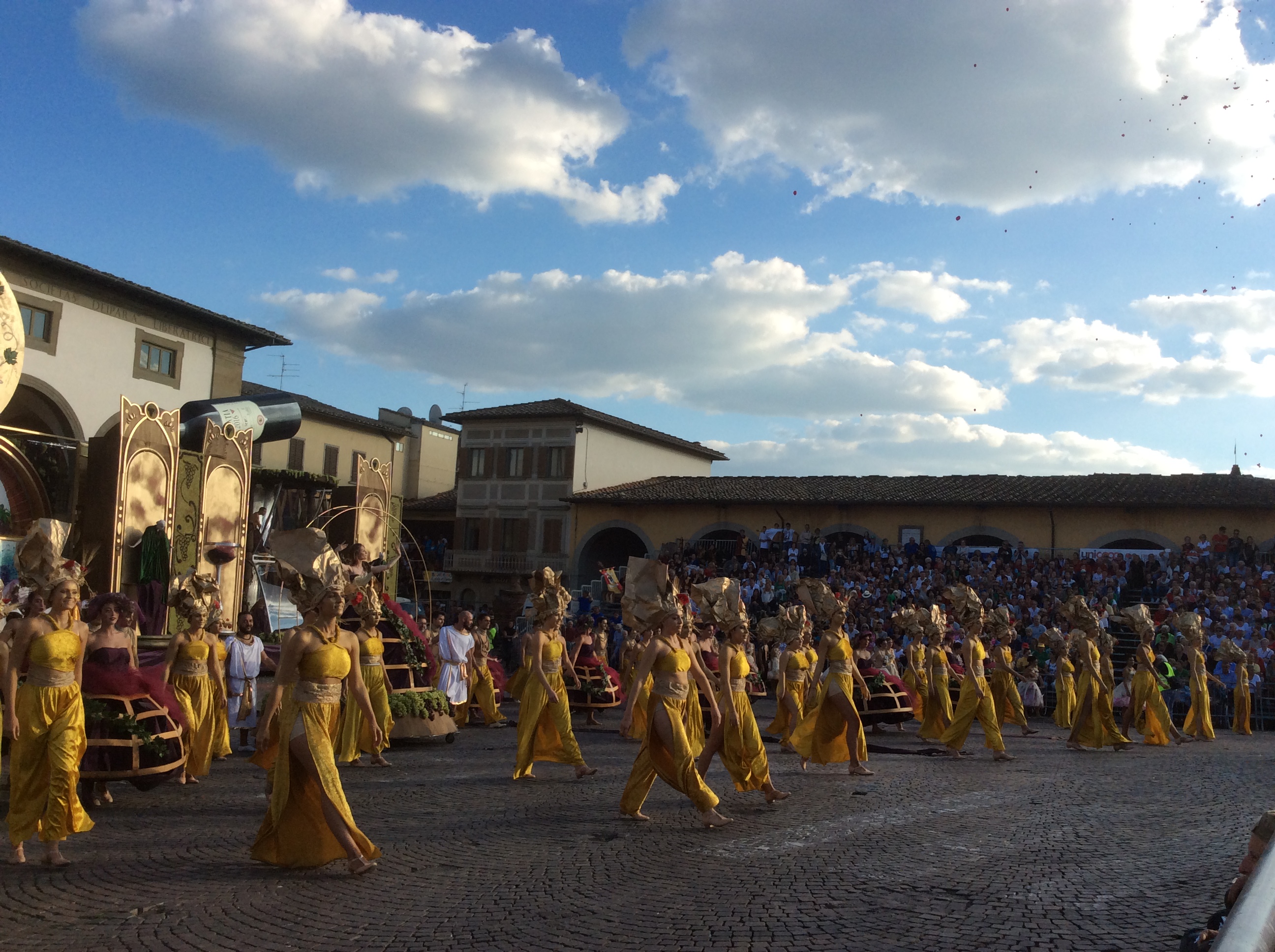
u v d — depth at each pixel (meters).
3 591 11.90
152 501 20.67
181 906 6.38
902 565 37.00
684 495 44.81
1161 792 11.45
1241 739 19.80
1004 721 18.33
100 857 7.63
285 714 7.32
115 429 20.11
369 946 5.66
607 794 10.65
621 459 52.00
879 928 5.99
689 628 9.58
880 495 41.66
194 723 11.23
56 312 28.33
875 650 20.91
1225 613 28.78
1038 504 38.78
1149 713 17.69
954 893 6.77
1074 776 12.76
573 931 5.93
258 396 27.78
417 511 52.28
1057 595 32.12
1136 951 5.62
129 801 10.02
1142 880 7.20
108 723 9.60
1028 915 6.29
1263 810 10.26
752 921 6.12
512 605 42.72
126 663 10.11
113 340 30.06
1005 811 9.95
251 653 14.61
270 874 7.16
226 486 23.05
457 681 17.16
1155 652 26.50
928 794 10.96
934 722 16.92
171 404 32.00
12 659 7.50
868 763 13.54
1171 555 33.66
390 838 8.38
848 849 8.11
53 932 5.86
